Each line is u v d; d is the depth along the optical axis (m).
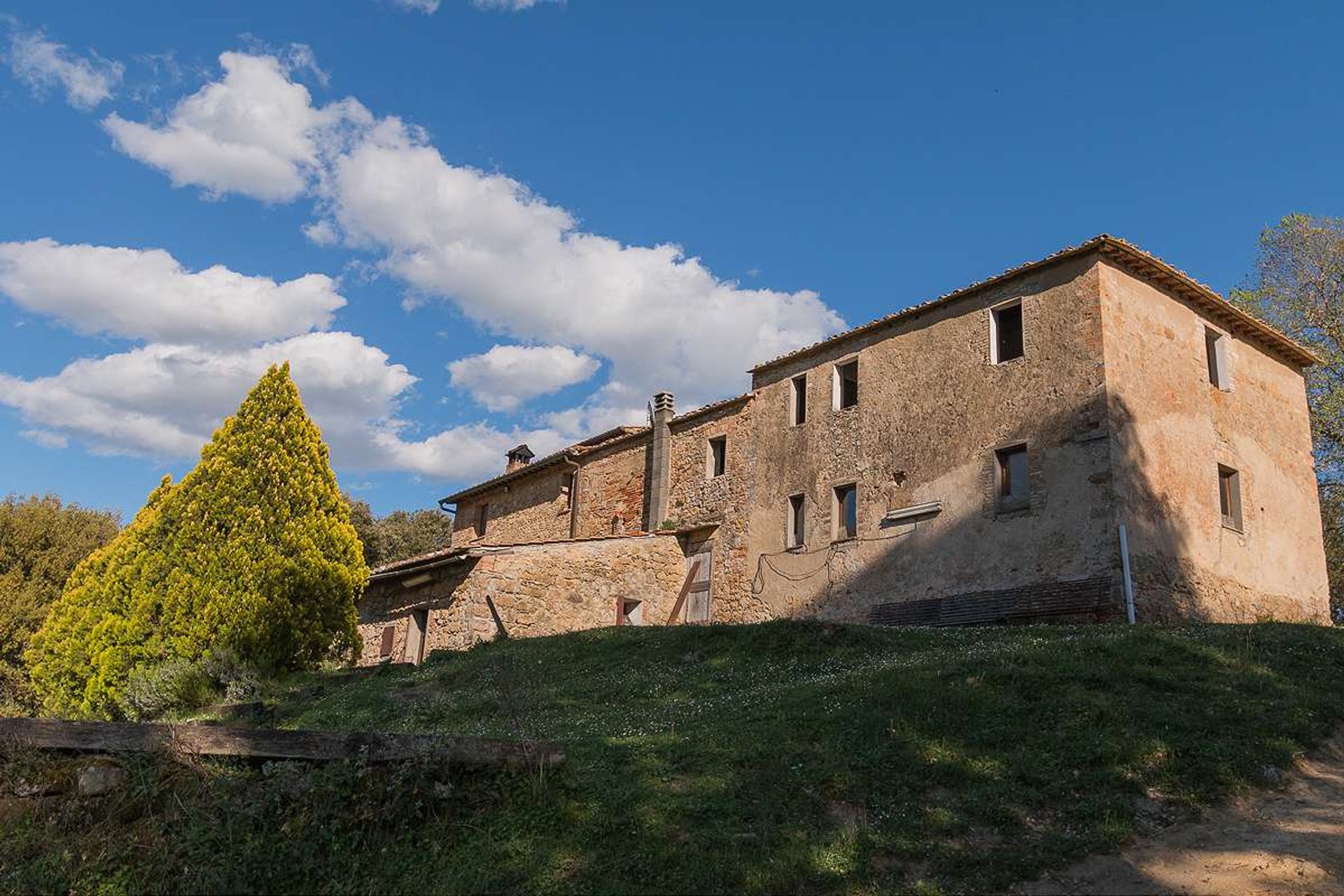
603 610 21.16
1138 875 6.07
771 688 10.49
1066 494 15.82
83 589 15.01
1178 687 9.01
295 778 6.11
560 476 28.44
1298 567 18.41
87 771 5.85
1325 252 24.80
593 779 7.08
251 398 16.44
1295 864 6.17
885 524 18.89
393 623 21.08
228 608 14.88
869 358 20.31
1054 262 16.94
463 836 6.27
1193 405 17.16
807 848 6.23
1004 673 9.21
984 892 5.88
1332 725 8.47
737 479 22.73
